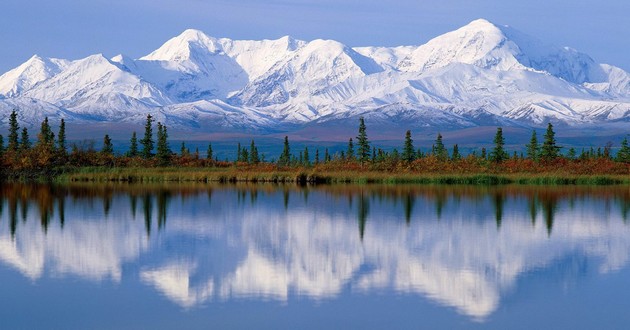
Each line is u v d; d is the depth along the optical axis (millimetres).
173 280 49500
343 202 103000
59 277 50281
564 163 176875
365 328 38812
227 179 162875
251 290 46719
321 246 63656
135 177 163000
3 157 167250
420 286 47844
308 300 44281
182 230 73188
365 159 184000
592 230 73062
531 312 41688
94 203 99125
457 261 56344
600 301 43969
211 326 39156
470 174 162625
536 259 57219
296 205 98438
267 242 65938
